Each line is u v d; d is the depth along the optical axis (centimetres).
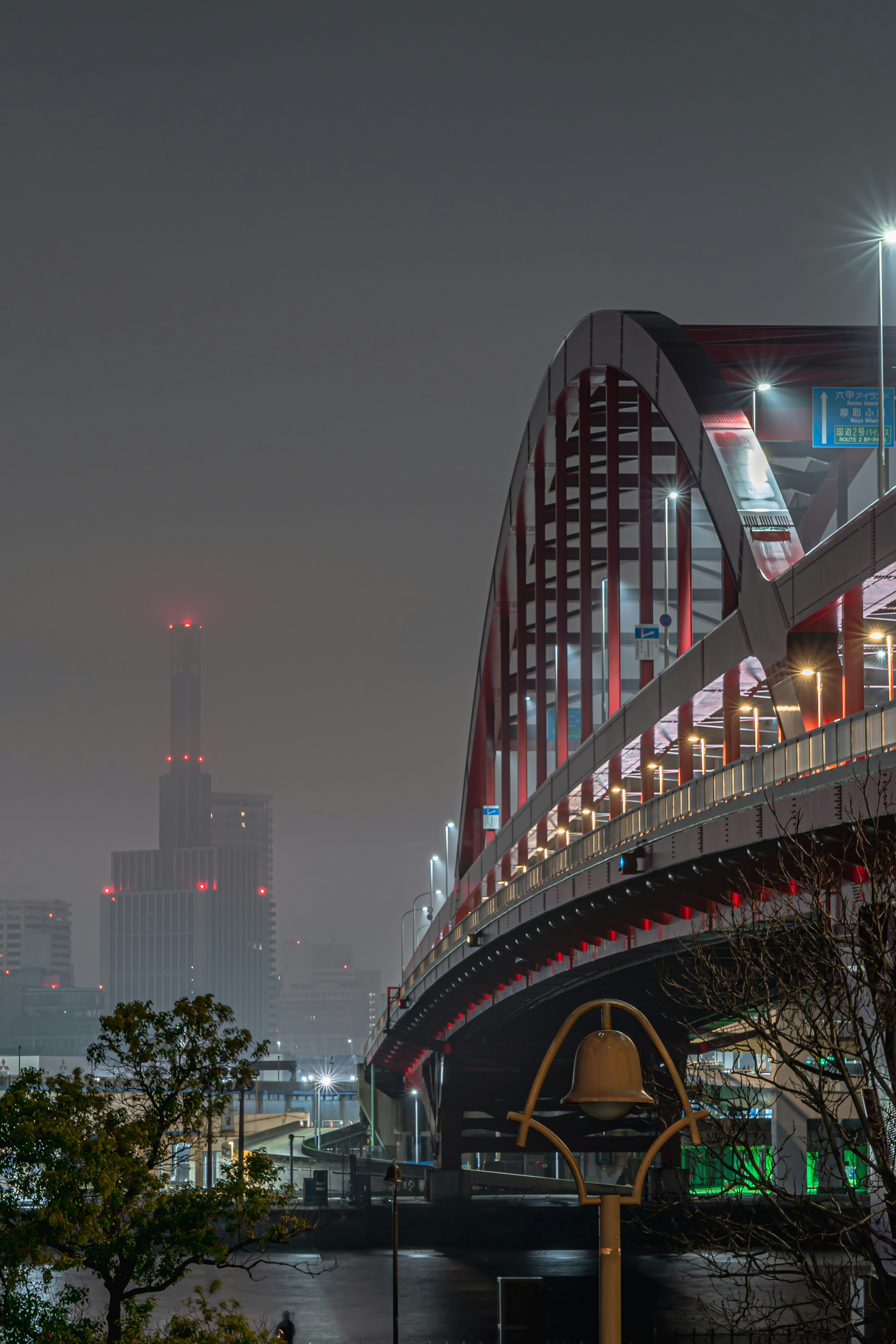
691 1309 9225
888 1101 3631
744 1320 3522
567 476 15138
